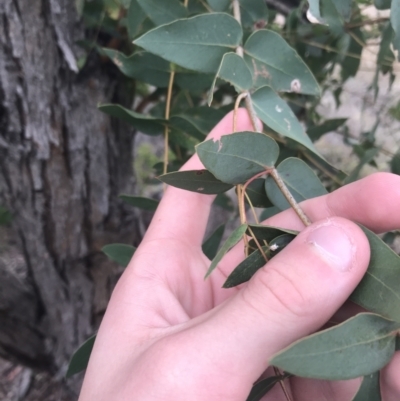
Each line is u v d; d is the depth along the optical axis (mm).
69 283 256
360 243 96
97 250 245
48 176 210
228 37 128
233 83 122
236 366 101
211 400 103
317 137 187
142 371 107
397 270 94
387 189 129
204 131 173
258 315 98
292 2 215
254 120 121
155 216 166
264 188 131
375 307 94
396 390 102
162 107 193
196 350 102
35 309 282
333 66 209
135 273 148
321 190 126
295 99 220
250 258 104
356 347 80
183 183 109
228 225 346
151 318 132
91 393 121
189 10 170
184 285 157
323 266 94
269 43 131
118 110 156
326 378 75
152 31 121
